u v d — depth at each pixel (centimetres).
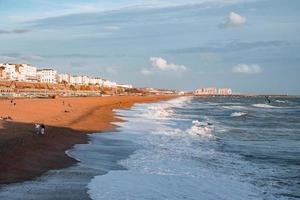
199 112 9706
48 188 1988
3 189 1939
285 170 2572
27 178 2170
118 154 3066
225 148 3494
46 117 5444
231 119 7306
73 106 8475
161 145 3609
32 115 5581
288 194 2012
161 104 14400
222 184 2177
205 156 3048
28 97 10875
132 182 2152
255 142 3925
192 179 2266
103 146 3462
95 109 8388
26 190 1938
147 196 1889
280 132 4934
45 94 13225
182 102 17912
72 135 4003
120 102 13038
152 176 2309
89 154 3012
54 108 7306
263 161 2875
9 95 10456
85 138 3925
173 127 5434
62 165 2555
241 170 2558
